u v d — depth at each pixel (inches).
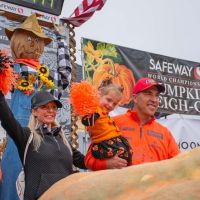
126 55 283.0
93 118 121.6
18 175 145.9
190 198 29.7
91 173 40.3
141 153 149.9
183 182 31.7
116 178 36.1
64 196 37.3
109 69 272.2
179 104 310.3
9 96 173.0
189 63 318.3
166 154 156.8
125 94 277.3
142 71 290.0
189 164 33.2
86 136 248.1
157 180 33.8
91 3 215.0
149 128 156.3
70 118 197.2
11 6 192.5
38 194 108.3
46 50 196.1
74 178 40.5
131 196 33.8
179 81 312.5
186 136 311.3
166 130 163.0
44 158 111.8
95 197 35.4
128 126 154.5
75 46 213.8
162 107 303.4
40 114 117.5
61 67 187.2
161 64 303.3
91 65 264.8
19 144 113.6
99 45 270.5
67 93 198.7
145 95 155.0
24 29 160.2
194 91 317.7
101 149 124.0
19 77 155.5
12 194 144.3
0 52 111.3
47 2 202.2
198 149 34.4
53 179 110.5
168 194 30.8
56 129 119.8
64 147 117.8
